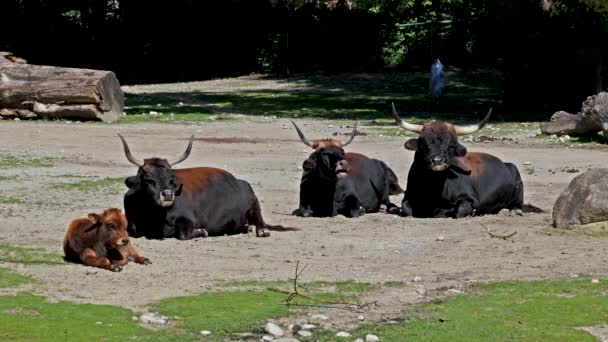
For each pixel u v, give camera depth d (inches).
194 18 2317.9
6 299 407.8
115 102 1299.2
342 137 1174.3
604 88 1624.0
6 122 1233.4
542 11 1509.6
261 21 2352.4
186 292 435.2
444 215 672.4
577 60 1502.2
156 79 2273.6
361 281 467.2
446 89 1962.4
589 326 396.5
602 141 1126.4
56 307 398.3
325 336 376.5
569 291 448.1
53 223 615.8
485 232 604.4
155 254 519.8
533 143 1121.4
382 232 605.6
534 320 399.9
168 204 548.7
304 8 2332.7
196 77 2301.9
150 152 999.6
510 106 1603.1
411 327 388.5
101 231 482.3
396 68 2303.2
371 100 1764.3
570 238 578.2
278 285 454.0
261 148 1059.3
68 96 1255.5
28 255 507.8
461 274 486.9
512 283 463.5
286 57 2333.9
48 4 2268.7
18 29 2268.7
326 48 2341.3
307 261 512.1
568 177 877.8
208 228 582.2
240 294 433.1
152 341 360.2
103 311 395.9
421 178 673.0
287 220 653.3
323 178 659.4
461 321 397.7
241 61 2335.1
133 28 2319.1
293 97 1798.7
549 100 1568.7
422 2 1774.1
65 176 820.6
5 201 694.5
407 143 671.8
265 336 371.9
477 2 1686.8
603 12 1359.5
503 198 697.0
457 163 682.2
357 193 686.5
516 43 1567.4
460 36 2279.8
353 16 2316.7
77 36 2292.1
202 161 947.3
